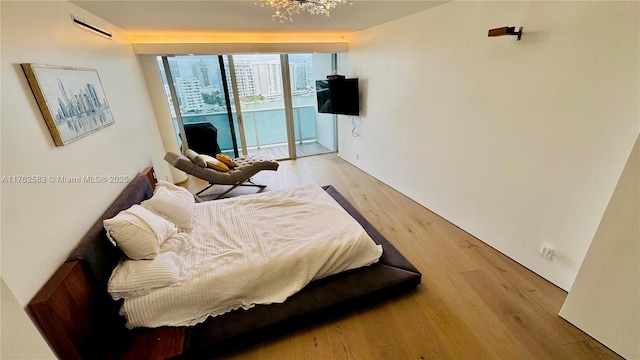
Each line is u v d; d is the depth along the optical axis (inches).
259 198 108.8
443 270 86.4
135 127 121.3
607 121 60.7
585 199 67.5
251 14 110.7
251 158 167.8
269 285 69.4
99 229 64.6
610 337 58.9
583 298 62.2
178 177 178.5
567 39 65.1
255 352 62.8
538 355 59.6
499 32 73.4
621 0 54.9
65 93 66.2
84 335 51.8
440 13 102.9
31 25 59.9
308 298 69.4
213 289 63.9
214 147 201.5
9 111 48.8
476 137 96.2
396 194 149.0
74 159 66.3
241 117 199.3
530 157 78.7
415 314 70.7
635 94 55.6
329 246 74.6
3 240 43.0
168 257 68.1
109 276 61.9
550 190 75.0
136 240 64.6
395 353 61.4
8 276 42.9
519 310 70.8
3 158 45.5
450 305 73.1
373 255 80.5
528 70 75.2
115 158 92.0
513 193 85.8
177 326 62.9
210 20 119.3
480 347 61.9
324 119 239.3
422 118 123.2
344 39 179.9
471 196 103.0
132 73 134.6
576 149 67.4
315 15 117.3
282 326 65.0
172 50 148.8
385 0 95.5
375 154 170.4
